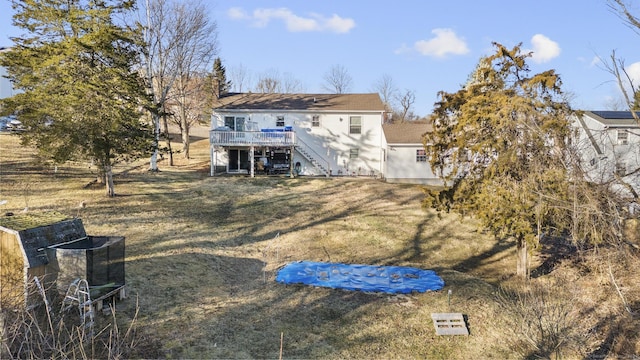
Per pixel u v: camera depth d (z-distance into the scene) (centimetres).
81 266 841
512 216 1175
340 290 1198
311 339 933
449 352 924
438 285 1258
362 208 2134
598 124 2364
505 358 909
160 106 2509
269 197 2288
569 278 1362
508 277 1410
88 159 1842
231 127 3044
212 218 1855
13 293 724
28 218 910
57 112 1639
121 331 846
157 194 2147
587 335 962
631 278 1225
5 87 3812
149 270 1181
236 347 866
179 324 920
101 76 1708
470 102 1258
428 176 2781
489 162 1287
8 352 535
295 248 1587
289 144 2853
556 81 1190
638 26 739
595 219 876
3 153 2675
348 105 3122
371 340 950
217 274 1251
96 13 1748
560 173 1068
